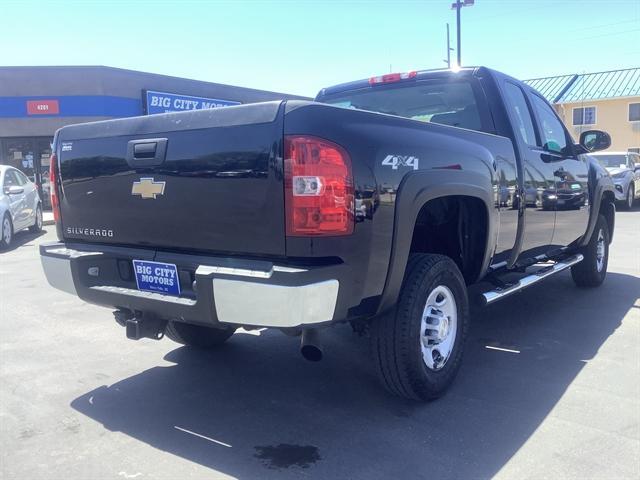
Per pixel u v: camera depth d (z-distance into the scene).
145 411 3.62
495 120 4.72
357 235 2.97
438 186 3.44
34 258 9.76
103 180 3.58
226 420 3.49
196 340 4.58
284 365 4.42
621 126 42.94
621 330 5.21
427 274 3.48
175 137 3.21
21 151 19.39
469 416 3.50
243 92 23.14
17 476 2.88
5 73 18.66
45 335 5.18
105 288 3.52
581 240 6.36
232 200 3.00
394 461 2.99
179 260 3.19
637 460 2.97
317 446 3.16
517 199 4.57
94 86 18.84
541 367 4.31
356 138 2.99
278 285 2.75
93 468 2.95
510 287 4.49
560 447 3.10
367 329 3.48
